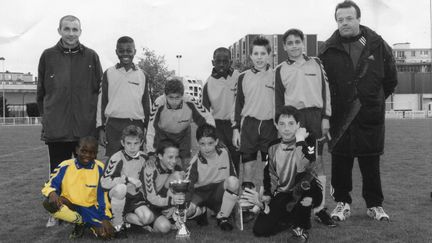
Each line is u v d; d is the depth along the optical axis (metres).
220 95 5.55
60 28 4.86
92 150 4.17
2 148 14.91
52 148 5.01
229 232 4.30
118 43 4.99
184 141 5.30
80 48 4.97
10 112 61.53
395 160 9.88
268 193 4.19
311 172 3.92
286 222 4.18
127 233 4.32
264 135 4.96
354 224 4.50
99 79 5.13
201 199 4.57
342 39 4.72
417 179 7.34
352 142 4.62
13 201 5.98
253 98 4.96
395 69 4.78
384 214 4.66
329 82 4.76
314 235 4.09
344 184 4.77
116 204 4.05
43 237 4.20
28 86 64.94
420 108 60.09
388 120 38.22
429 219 4.65
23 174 8.71
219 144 4.66
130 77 5.02
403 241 3.85
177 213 4.11
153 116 4.97
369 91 4.57
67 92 4.86
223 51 5.45
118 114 4.96
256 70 5.00
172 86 4.80
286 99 4.71
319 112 4.64
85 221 4.14
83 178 4.18
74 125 4.90
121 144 4.73
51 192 4.07
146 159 4.47
